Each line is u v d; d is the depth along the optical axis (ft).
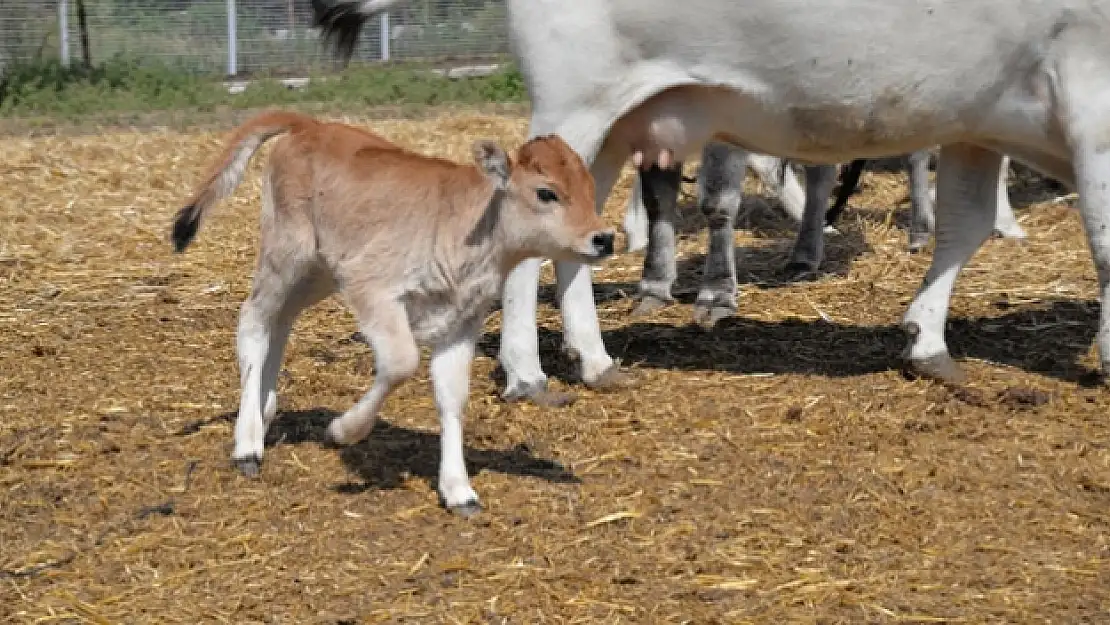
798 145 28.71
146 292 37.55
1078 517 23.47
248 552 21.79
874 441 26.43
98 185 50.60
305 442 26.04
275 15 92.27
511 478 24.54
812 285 37.78
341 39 29.84
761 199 50.16
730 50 27.53
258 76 88.22
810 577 21.24
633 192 43.24
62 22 88.74
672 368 30.96
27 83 78.95
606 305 36.99
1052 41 27.73
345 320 34.71
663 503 23.63
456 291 22.49
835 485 24.53
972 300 35.88
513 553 21.84
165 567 21.42
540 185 21.66
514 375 28.60
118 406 28.25
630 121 28.53
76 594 20.62
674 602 20.49
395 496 23.72
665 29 27.55
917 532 22.81
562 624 19.85
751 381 29.84
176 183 51.39
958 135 28.60
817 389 29.22
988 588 21.07
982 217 29.66
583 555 21.80
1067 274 38.19
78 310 35.73
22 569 21.34
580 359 29.37
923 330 29.73
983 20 27.30
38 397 28.86
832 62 27.30
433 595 20.58
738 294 36.99
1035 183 52.75
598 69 27.89
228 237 43.57
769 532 22.68
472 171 22.40
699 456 25.68
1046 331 33.40
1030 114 28.30
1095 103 27.66
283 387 29.27
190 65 90.99
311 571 21.26
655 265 36.19
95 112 75.36
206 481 24.36
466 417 27.53
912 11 27.12
